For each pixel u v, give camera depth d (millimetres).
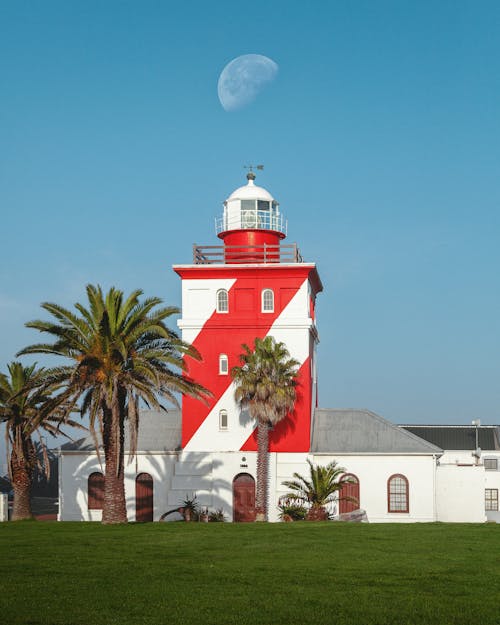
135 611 19062
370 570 23969
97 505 51469
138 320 39281
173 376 40188
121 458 39281
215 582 22266
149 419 54469
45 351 38531
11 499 72750
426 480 50188
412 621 18328
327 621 18297
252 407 48062
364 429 52406
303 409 50875
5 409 46531
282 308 51500
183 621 18219
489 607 19484
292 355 51219
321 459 50625
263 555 26906
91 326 38906
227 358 51438
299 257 53562
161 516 50406
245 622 18203
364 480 50500
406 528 34875
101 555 27125
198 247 53062
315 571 23828
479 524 37250
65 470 51906
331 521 40125
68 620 18297
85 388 38062
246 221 55406
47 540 31375
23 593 20922
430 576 23016
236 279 51875
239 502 50375
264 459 48719
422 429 80312
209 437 51062
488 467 75938
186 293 52094
